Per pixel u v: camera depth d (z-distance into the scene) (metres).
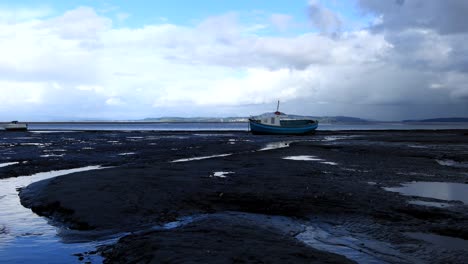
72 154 30.16
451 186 15.46
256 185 14.80
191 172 18.36
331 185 14.89
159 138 57.84
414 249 7.88
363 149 34.31
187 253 6.89
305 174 18.47
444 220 10.03
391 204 11.71
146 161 25.50
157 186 14.14
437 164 23.38
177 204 11.78
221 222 9.40
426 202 12.22
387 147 36.69
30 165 22.72
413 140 49.91
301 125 70.44
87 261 7.38
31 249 8.20
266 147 39.59
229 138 58.03
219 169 19.86
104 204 11.34
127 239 8.20
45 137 60.72
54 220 10.55
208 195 12.95
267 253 7.00
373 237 8.76
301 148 36.06
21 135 68.81
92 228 9.66
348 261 6.83
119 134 75.00
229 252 6.98
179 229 8.72
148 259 6.78
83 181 14.83
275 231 8.91
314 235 8.99
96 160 25.84
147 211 10.91
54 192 12.98
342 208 11.30
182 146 39.34
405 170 20.41
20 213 11.35
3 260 7.52
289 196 12.71
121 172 17.50
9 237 9.06
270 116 70.44
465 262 7.14
